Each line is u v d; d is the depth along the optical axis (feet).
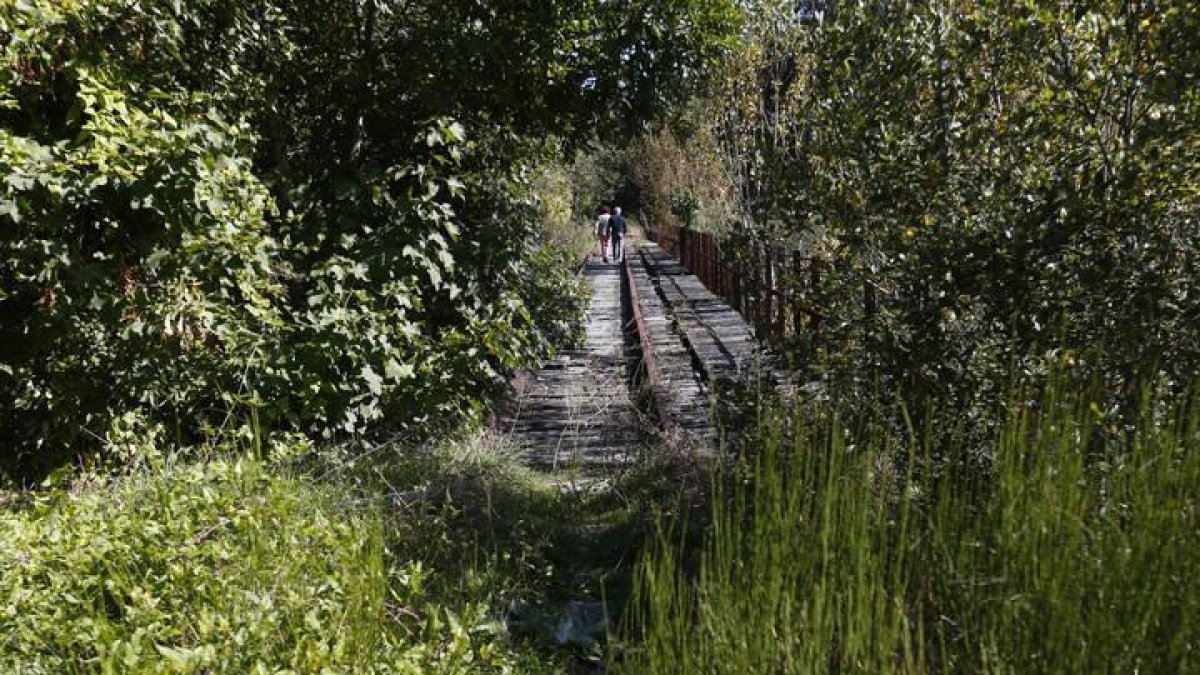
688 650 11.01
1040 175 18.04
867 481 11.37
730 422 20.70
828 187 20.33
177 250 23.63
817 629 9.93
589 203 173.88
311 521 16.57
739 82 57.16
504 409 38.17
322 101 34.88
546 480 26.12
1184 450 11.73
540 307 45.03
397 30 35.29
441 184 34.06
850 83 20.27
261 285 25.25
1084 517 11.46
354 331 26.89
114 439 24.22
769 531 11.25
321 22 34.14
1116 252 17.66
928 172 18.79
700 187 99.81
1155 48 17.29
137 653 11.85
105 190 22.35
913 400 18.06
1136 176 16.92
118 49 23.98
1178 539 10.14
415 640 14.47
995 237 17.87
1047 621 9.80
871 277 19.80
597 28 36.40
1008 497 11.09
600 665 15.37
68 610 13.78
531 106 36.19
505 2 34.71
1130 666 9.44
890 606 10.55
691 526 19.01
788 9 55.77
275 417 25.58
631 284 78.18
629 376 42.75
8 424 24.50
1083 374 16.34
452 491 21.30
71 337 24.04
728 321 58.85
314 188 30.96
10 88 22.68
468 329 30.50
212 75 28.66
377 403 28.02
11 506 21.13
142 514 16.28
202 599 13.79
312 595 13.96
